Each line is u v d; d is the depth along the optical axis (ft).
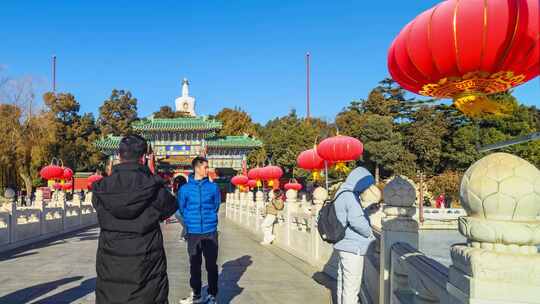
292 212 42.80
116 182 12.65
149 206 12.85
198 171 22.79
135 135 13.55
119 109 249.75
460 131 148.05
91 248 46.24
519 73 12.05
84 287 26.30
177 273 32.12
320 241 33.35
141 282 12.56
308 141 198.08
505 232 7.46
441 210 107.45
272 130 237.86
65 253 42.09
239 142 197.06
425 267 11.33
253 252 43.50
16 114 140.97
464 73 12.24
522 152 126.93
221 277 30.14
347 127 182.70
